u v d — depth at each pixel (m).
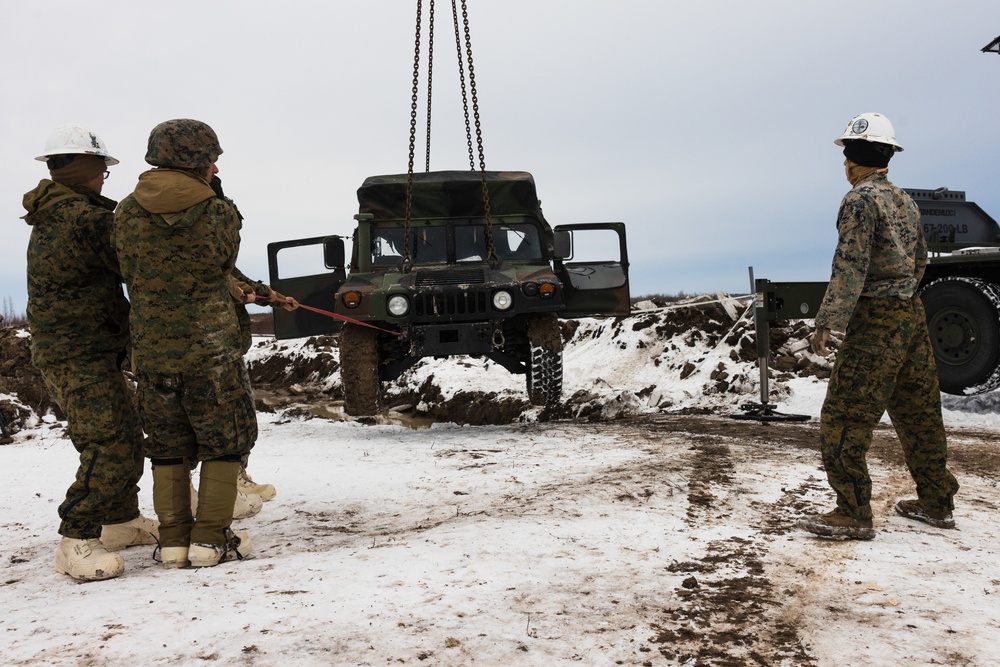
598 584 2.61
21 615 2.33
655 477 4.47
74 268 2.90
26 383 8.52
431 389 12.02
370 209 7.82
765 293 7.62
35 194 2.94
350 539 3.50
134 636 2.08
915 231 3.26
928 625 2.25
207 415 2.97
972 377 7.12
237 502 4.01
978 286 7.02
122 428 3.01
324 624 2.17
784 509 3.82
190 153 2.90
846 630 2.23
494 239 7.83
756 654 2.07
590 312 7.77
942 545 3.15
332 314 6.21
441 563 2.80
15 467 5.57
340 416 10.80
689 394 9.29
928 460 3.44
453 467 5.34
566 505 3.86
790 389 8.66
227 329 3.01
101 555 2.94
